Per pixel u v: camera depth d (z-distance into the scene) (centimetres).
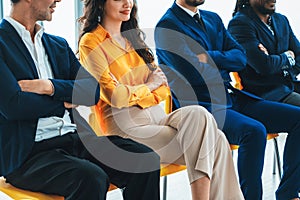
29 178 229
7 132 228
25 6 237
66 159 228
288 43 376
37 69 241
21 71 233
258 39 362
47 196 228
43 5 238
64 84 236
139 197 244
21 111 223
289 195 328
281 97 362
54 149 238
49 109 232
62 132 244
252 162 304
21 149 228
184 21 327
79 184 220
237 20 363
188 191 366
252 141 302
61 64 252
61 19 446
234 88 346
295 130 329
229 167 285
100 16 283
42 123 238
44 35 251
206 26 336
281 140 483
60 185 224
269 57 352
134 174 243
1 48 231
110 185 246
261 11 363
